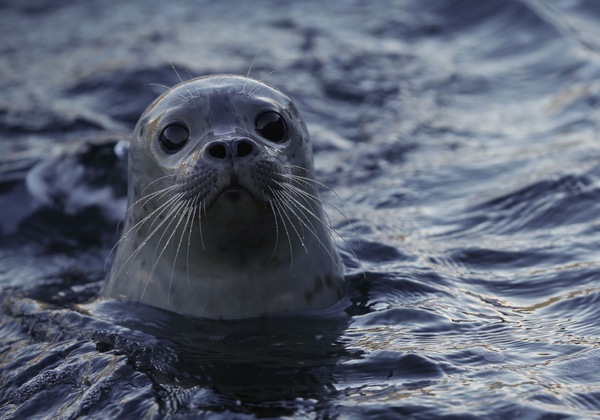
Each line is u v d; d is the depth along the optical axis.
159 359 15.66
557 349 15.38
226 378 14.73
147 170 17.77
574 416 12.89
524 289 18.84
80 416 14.10
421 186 26.92
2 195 27.73
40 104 37.00
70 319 17.94
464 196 25.70
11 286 22.23
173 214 17.16
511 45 41.03
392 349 15.60
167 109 17.58
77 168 28.09
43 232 26.31
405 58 41.03
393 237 22.47
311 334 16.72
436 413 13.11
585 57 37.75
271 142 17.25
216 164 15.74
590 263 19.78
